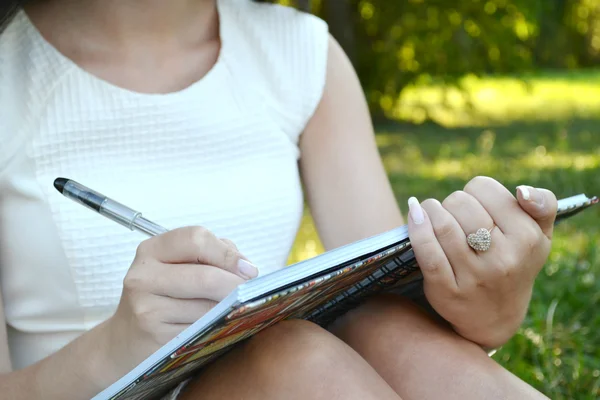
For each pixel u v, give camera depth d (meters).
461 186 7.04
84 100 1.76
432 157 8.73
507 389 1.48
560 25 14.81
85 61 1.81
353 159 2.04
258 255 1.87
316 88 2.01
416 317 1.62
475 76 11.32
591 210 5.38
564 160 7.95
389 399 1.34
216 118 1.86
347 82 2.07
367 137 2.08
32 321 1.72
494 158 8.38
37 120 1.73
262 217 1.86
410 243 1.46
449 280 1.49
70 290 1.71
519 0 10.95
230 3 2.02
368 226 1.99
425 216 1.46
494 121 11.64
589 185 6.46
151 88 1.84
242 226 1.84
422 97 13.11
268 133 1.93
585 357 2.76
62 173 1.73
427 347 1.55
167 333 1.29
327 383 1.35
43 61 1.77
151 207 1.76
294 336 1.42
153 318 1.29
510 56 11.23
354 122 2.07
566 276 3.51
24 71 1.76
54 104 1.74
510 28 11.07
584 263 3.71
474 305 1.53
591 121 11.53
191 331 1.13
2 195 1.70
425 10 10.94
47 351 1.74
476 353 1.56
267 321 1.34
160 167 1.81
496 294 1.52
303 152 2.06
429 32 10.98
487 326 1.57
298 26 2.04
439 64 11.20
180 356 1.19
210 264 1.29
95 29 1.82
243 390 1.39
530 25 11.29
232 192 1.84
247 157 1.90
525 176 7.16
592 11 20.31
